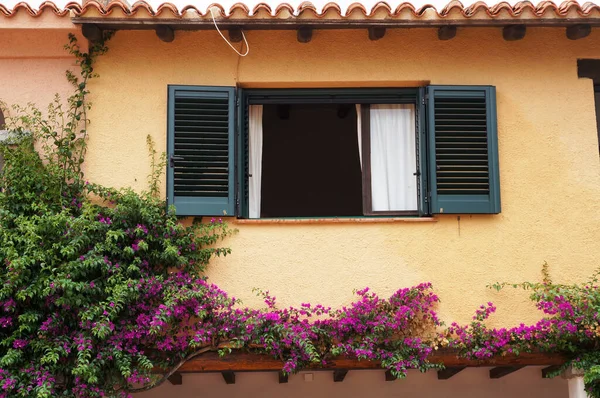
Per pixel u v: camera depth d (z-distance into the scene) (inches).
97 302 280.4
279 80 319.3
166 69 318.0
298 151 382.9
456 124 316.5
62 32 311.6
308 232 307.9
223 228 304.0
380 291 303.9
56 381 278.5
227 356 297.4
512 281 307.7
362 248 307.1
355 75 320.2
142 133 313.6
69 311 280.1
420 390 364.2
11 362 265.4
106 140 312.2
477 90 319.0
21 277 272.8
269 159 356.5
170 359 289.3
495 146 314.8
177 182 306.7
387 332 290.8
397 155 325.7
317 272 304.7
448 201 309.3
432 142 314.2
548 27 323.9
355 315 290.7
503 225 312.2
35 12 307.3
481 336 295.4
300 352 287.9
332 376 365.1
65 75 317.7
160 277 285.0
